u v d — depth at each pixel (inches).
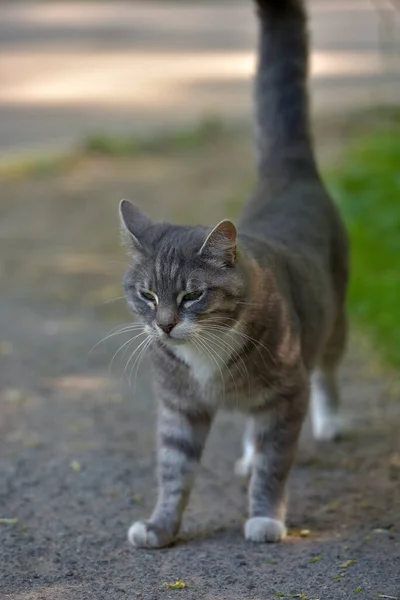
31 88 910.4
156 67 1039.0
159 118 780.0
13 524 209.6
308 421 273.9
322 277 231.1
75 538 203.3
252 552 194.2
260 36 268.2
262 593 173.6
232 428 271.6
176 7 1872.5
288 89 264.4
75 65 1045.2
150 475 238.2
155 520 203.3
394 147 478.0
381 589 173.0
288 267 219.1
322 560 187.2
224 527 209.9
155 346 205.8
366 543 195.0
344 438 258.8
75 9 1774.1
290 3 265.6
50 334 349.4
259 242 217.3
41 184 595.2
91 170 631.2
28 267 428.8
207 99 855.1
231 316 198.2
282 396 204.5
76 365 319.6
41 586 179.8
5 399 290.7
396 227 385.7
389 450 248.8
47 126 750.5
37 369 316.2
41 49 1167.0
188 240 203.8
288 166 257.9
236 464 242.5
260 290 200.8
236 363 200.4
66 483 232.8
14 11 1702.8
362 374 303.1
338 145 618.2
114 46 1219.9
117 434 265.4
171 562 190.4
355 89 844.6
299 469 240.4
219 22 1557.6
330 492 225.8
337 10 1662.2
